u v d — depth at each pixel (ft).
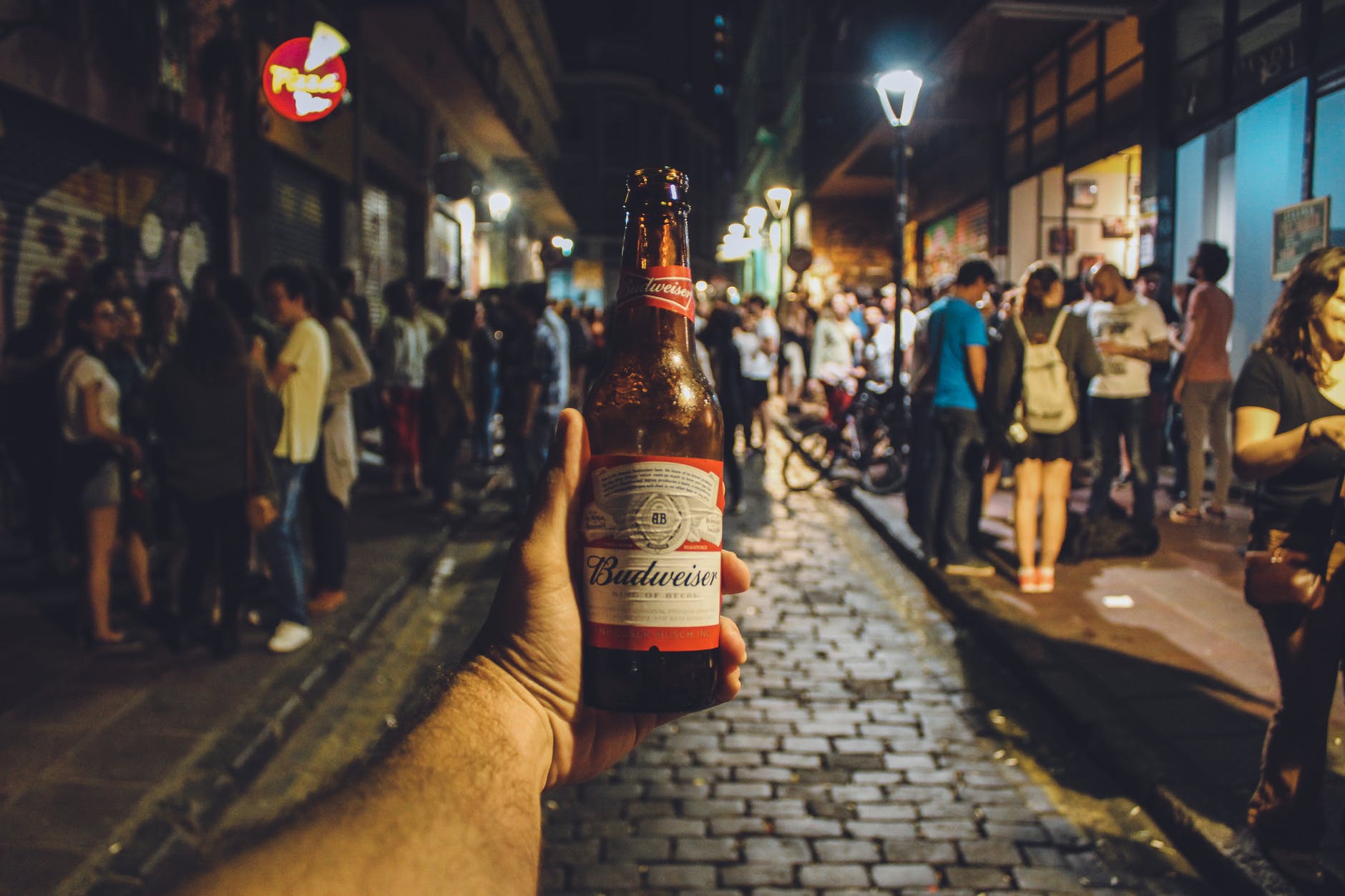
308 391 16.06
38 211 21.94
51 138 22.33
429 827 1.76
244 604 18.22
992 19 42.29
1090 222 45.11
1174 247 35.12
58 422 15.15
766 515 29.78
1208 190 33.04
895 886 9.87
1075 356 19.21
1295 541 9.10
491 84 58.75
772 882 9.93
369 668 15.87
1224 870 9.70
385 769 1.92
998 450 19.98
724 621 3.43
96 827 9.80
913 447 23.06
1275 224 26.66
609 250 183.11
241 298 17.11
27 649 15.33
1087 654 15.76
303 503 27.99
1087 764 12.74
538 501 3.00
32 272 21.68
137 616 17.03
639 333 3.50
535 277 109.29
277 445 15.75
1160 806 11.03
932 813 11.38
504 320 38.11
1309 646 9.14
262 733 12.37
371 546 23.72
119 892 8.85
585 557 2.98
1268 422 9.12
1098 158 41.01
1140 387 23.39
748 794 11.82
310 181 39.19
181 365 14.67
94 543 15.14
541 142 113.91
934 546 22.06
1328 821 10.27
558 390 26.45
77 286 23.35
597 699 2.89
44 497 18.60
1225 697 13.89
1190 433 24.99
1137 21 37.35
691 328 3.55
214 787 10.96
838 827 11.03
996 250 53.26
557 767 2.74
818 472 34.12
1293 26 27.22
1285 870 9.32
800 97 108.47
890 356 37.01
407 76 52.37
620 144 185.06
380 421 31.63
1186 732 12.73
